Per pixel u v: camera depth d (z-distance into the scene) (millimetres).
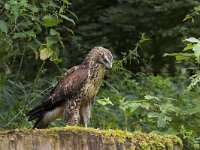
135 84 16719
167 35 21453
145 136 8930
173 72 20625
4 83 12883
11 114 12789
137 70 20906
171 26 21859
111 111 14508
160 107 11375
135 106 11180
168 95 16078
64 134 8523
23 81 18703
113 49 22062
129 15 22297
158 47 21406
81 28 21984
